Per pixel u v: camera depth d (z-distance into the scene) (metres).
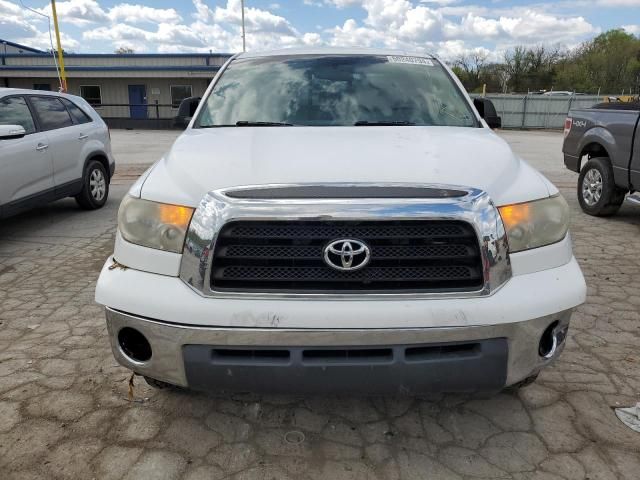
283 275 2.00
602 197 6.47
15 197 5.67
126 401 2.69
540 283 2.08
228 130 2.97
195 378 2.04
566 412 2.59
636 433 2.43
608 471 2.20
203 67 31.48
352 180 2.08
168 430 2.47
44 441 2.39
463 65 55.97
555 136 24.88
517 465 2.24
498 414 2.59
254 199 1.99
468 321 1.97
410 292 1.99
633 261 4.93
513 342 2.03
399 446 2.36
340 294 1.97
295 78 3.52
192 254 2.02
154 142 20.62
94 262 5.05
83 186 7.12
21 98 6.13
